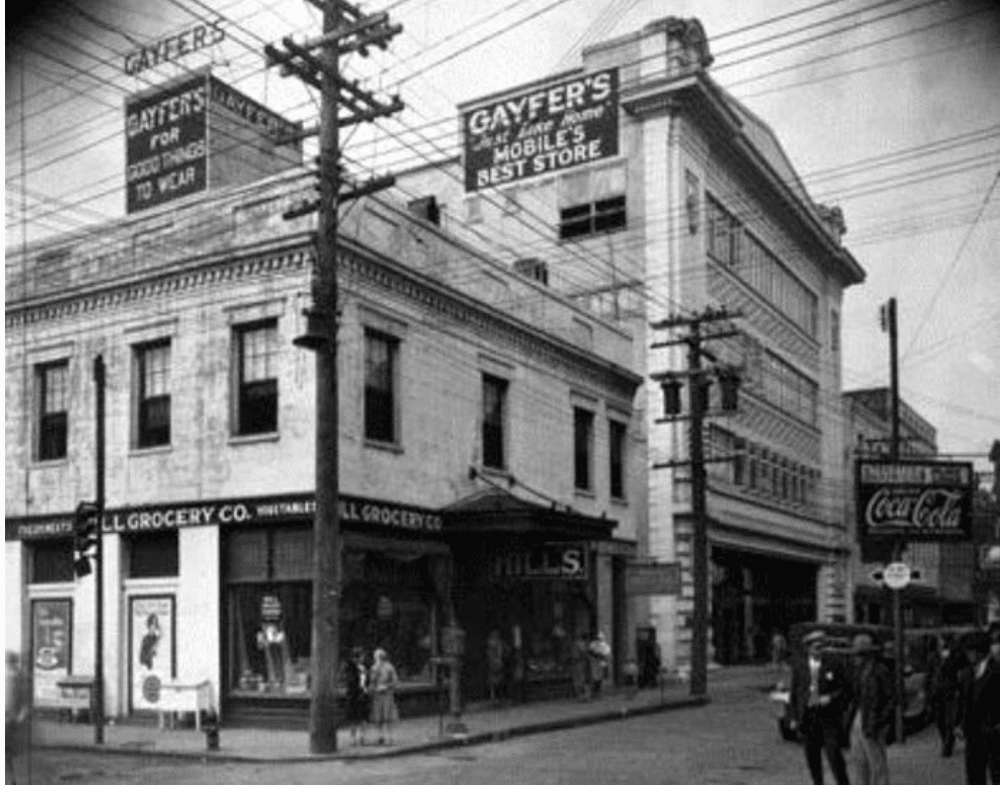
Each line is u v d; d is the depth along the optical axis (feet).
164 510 83.51
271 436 79.77
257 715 78.69
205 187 93.15
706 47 84.28
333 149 68.08
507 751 66.08
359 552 80.28
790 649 70.90
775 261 148.36
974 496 70.23
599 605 113.50
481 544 91.86
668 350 132.98
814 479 165.17
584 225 134.82
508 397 100.42
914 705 74.64
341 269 80.18
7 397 92.94
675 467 126.00
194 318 84.48
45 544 91.04
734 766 57.31
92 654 86.63
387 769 58.70
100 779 55.21
